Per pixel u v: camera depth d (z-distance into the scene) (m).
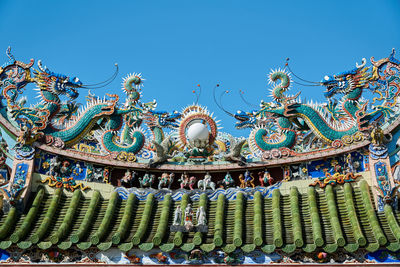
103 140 24.22
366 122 22.44
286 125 23.95
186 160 25.23
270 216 20.91
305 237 19.31
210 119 25.00
